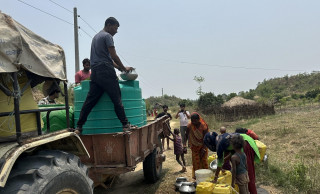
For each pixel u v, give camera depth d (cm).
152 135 649
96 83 460
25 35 296
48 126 362
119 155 467
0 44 253
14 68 264
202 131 629
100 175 474
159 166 712
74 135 325
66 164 281
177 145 759
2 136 290
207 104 3750
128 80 530
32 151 300
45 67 304
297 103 4191
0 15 267
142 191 619
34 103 336
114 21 491
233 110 2425
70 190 277
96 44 463
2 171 221
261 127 1464
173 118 3016
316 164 703
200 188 434
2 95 296
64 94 356
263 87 8906
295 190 554
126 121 459
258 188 581
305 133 1132
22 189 226
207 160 654
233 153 481
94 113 480
